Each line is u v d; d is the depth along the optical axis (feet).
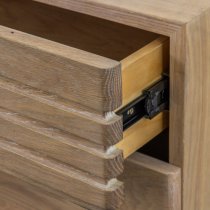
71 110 3.15
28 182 3.61
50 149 3.31
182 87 3.44
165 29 3.35
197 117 3.63
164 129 3.81
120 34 4.19
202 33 3.41
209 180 3.92
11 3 4.41
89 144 3.18
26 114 3.33
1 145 3.51
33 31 4.41
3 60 3.28
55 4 3.62
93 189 3.25
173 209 3.71
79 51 3.09
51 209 3.96
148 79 3.43
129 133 3.44
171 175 3.62
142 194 3.77
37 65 3.16
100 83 2.98
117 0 3.49
